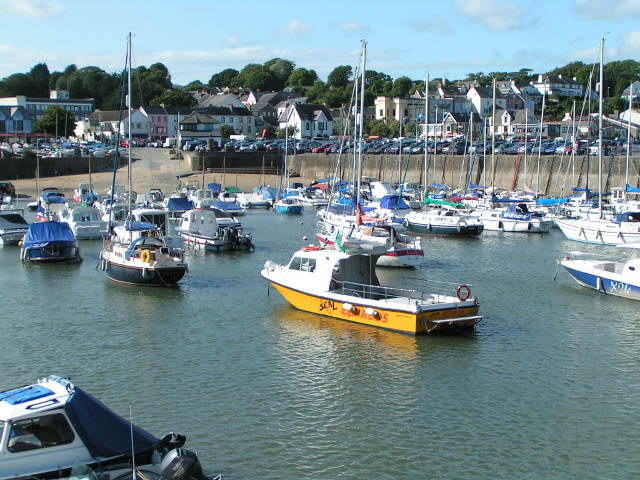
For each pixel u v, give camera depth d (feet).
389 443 68.95
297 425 72.79
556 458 66.39
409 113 574.15
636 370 89.51
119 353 95.09
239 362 91.40
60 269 154.92
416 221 217.36
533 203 256.52
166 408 76.74
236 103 650.43
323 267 111.04
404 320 101.04
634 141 399.44
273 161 402.52
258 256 174.91
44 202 254.88
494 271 156.15
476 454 66.95
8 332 104.88
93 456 53.72
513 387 83.41
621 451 67.92
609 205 247.09
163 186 335.88
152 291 131.54
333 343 98.63
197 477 52.95
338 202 247.50
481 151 354.13
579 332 105.91
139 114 555.28
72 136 563.89
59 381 57.52
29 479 51.26
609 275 129.49
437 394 81.10
